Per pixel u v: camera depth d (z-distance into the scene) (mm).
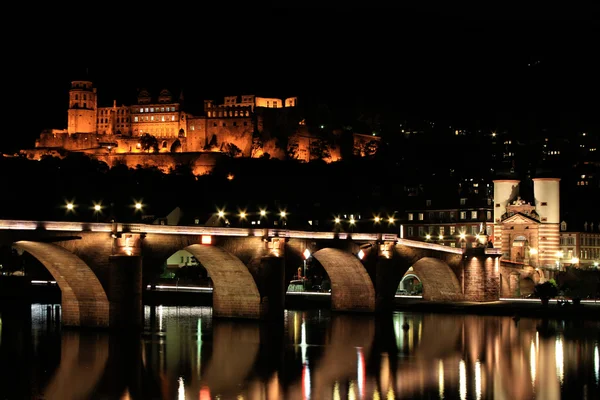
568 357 141875
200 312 199125
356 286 199375
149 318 184250
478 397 113688
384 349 147750
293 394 113438
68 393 111250
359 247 191375
